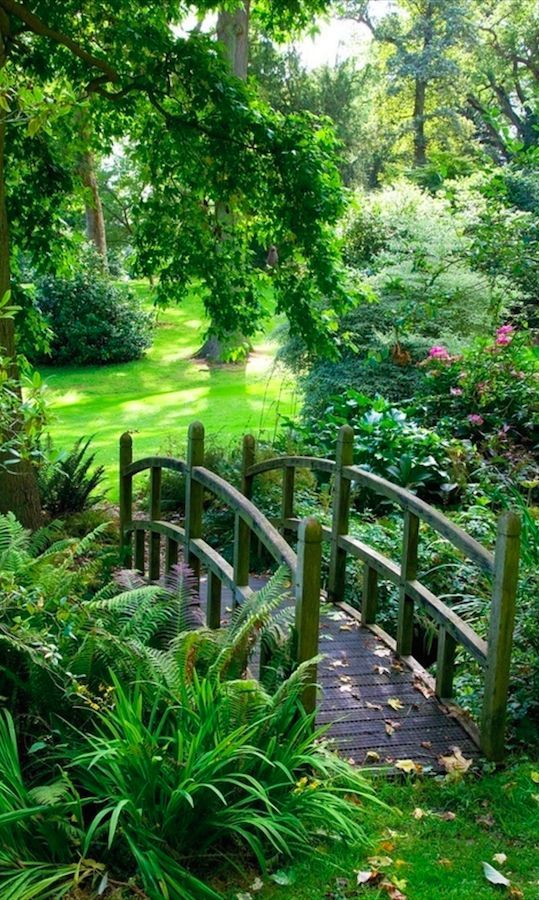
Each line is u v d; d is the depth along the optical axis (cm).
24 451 291
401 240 978
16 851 240
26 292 774
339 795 293
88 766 262
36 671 295
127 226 2292
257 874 254
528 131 2372
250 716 276
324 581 524
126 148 905
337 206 721
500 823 283
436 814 288
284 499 544
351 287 782
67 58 688
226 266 793
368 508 676
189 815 253
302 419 1029
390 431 728
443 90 2623
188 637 305
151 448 1060
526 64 2677
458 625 349
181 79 688
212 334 823
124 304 1717
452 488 689
